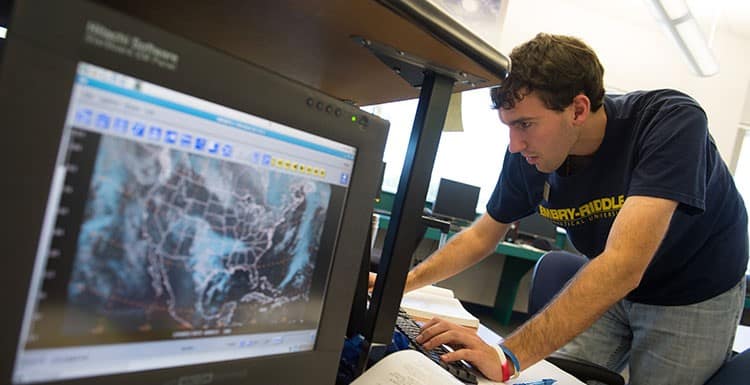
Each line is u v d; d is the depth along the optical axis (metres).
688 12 2.97
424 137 0.56
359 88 0.72
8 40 0.25
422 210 0.58
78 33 0.27
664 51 4.14
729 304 1.19
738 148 4.38
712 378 0.98
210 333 0.37
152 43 0.30
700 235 1.13
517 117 0.96
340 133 0.41
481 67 0.50
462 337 0.78
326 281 0.44
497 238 1.37
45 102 0.27
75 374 0.30
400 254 0.58
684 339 1.19
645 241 0.83
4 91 0.26
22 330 0.28
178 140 0.32
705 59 3.34
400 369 0.60
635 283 0.83
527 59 0.92
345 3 0.41
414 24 0.43
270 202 0.38
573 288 0.84
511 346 0.81
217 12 0.47
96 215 0.30
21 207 0.27
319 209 0.42
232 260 0.37
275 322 0.41
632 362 1.30
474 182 4.41
